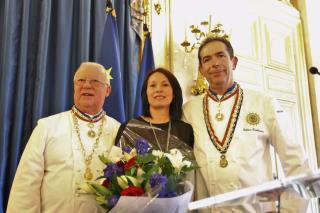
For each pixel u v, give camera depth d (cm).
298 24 407
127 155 123
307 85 396
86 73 177
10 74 198
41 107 201
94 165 165
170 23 288
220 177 158
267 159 171
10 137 193
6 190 187
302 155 164
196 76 289
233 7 342
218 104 179
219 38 183
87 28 226
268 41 369
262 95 179
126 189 103
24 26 205
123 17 251
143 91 182
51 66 217
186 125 173
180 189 108
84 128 174
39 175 158
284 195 84
